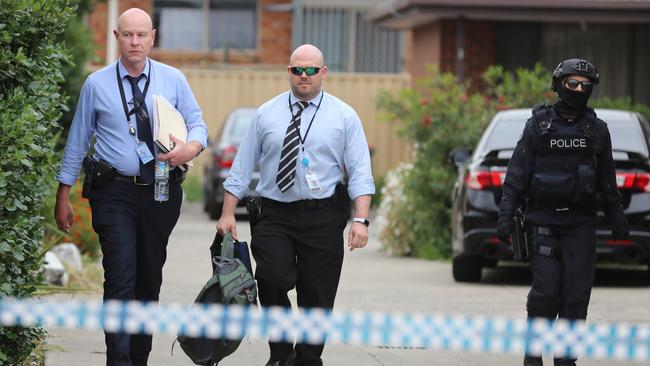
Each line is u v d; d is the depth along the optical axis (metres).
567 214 20.42
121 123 19.16
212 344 17.80
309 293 19.94
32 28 18.38
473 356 24.19
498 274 38.56
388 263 41.97
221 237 20.06
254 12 84.00
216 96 74.81
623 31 62.22
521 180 20.58
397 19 64.06
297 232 19.69
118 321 14.11
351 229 19.69
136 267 19.69
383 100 48.12
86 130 19.36
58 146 47.06
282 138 19.64
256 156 20.05
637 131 34.97
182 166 19.50
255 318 14.45
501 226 20.53
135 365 19.70
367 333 14.38
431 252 43.66
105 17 79.88
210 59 83.75
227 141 58.69
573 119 20.42
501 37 62.84
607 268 40.16
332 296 20.00
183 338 17.83
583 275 20.30
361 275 37.94
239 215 59.19
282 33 83.81
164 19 83.62
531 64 63.00
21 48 17.80
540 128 20.38
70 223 19.89
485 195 33.88
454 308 30.22
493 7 57.50
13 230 18.02
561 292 20.47
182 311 14.34
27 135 17.52
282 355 19.73
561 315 20.62
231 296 18.09
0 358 18.19
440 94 45.50
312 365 19.58
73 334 25.27
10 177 17.72
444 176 42.94
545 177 20.22
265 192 19.84
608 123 35.19
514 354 24.47
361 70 83.38
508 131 35.81
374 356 24.06
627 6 56.88
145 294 19.89
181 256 41.94
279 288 19.59
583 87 20.12
